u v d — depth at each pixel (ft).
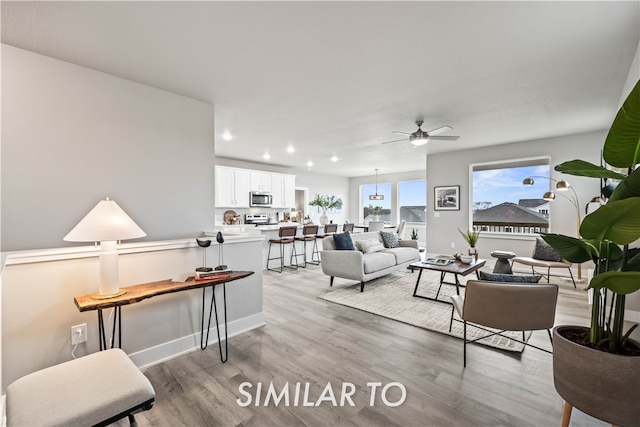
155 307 7.98
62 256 6.49
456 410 5.88
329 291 14.49
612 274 4.17
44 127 7.78
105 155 8.75
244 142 18.33
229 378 7.09
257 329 9.98
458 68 8.73
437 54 7.95
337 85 9.88
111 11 6.08
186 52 7.75
